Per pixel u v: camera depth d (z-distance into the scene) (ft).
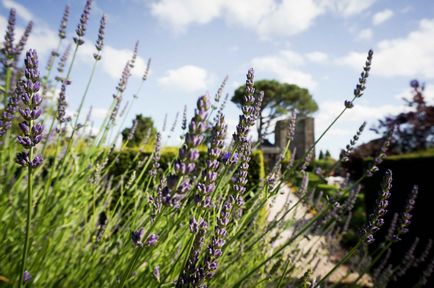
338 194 8.93
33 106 3.76
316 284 5.95
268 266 10.38
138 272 8.01
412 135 37.04
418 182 20.49
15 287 6.70
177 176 3.59
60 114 9.74
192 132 3.50
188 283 4.43
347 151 10.36
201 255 6.72
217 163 4.28
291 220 13.05
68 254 9.53
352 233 28.81
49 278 8.31
